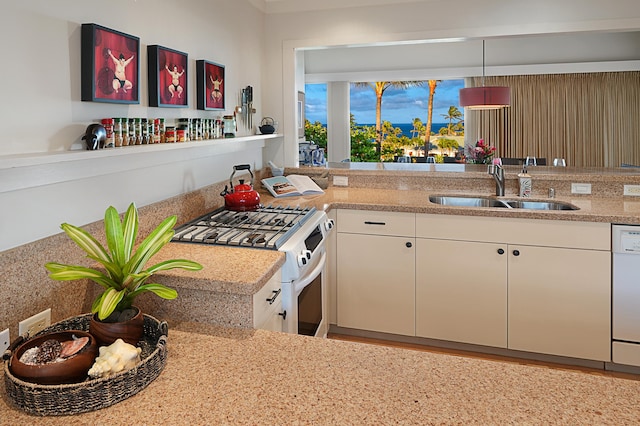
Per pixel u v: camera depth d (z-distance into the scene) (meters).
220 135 2.76
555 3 3.09
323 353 1.24
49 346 1.05
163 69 2.15
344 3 3.43
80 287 1.57
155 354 1.10
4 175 1.29
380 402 1.00
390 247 2.95
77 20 1.62
